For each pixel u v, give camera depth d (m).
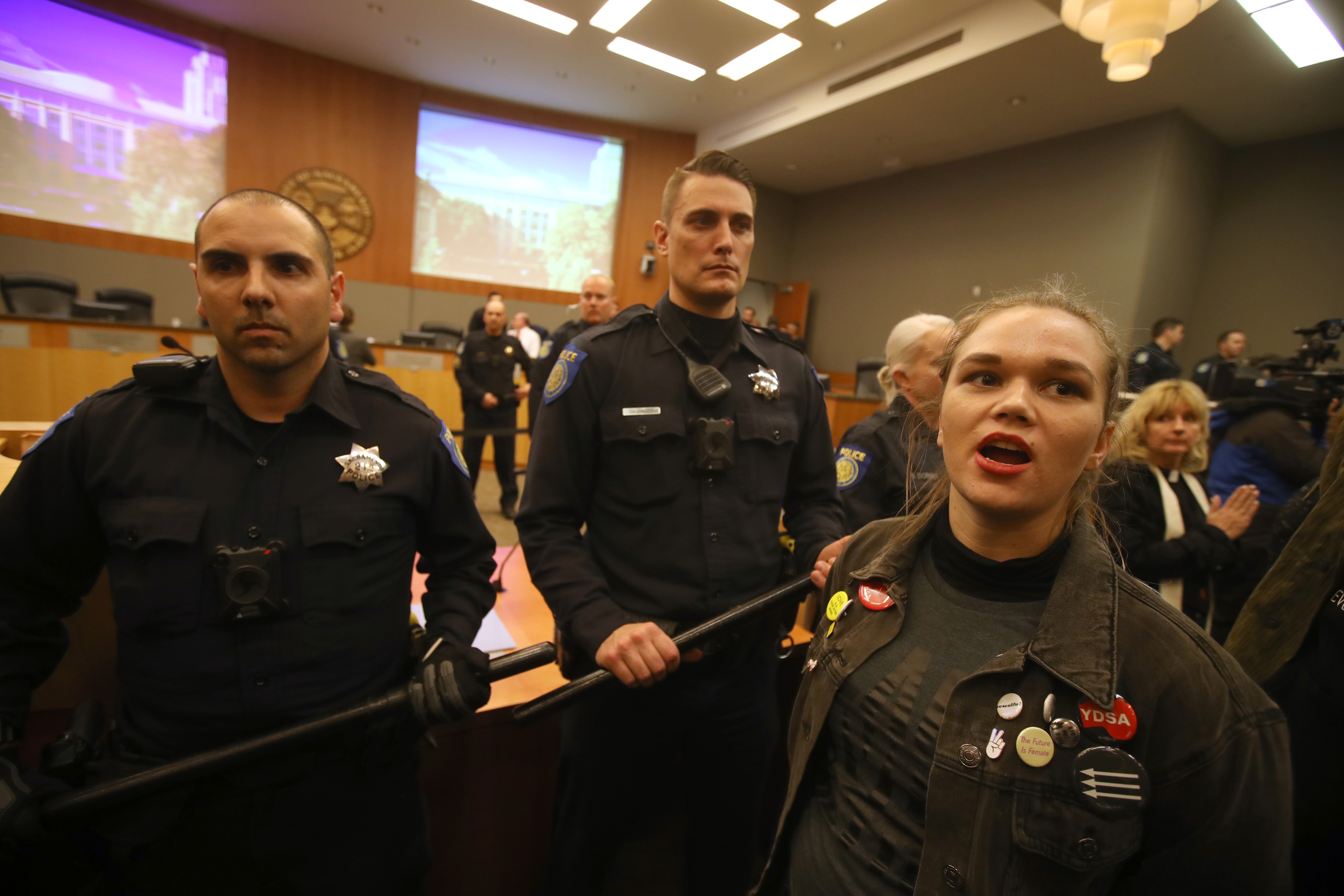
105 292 4.59
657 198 7.91
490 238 7.44
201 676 0.78
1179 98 5.15
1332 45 4.21
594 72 6.35
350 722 0.79
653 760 1.04
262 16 5.71
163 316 6.02
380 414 0.93
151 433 0.81
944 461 0.70
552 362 2.94
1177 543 1.42
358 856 0.86
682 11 5.19
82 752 0.78
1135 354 3.68
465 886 1.28
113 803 0.72
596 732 1.04
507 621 1.59
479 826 1.27
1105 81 5.04
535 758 1.30
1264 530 1.96
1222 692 0.51
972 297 6.98
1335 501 1.03
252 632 0.79
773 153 7.51
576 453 1.06
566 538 1.03
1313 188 5.38
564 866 1.07
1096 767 0.50
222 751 0.75
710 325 1.10
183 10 5.67
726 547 1.05
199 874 0.78
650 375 1.07
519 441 5.22
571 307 6.04
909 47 5.33
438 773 1.22
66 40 5.48
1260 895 0.49
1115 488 1.40
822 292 8.91
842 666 0.68
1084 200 5.98
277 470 0.84
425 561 1.06
